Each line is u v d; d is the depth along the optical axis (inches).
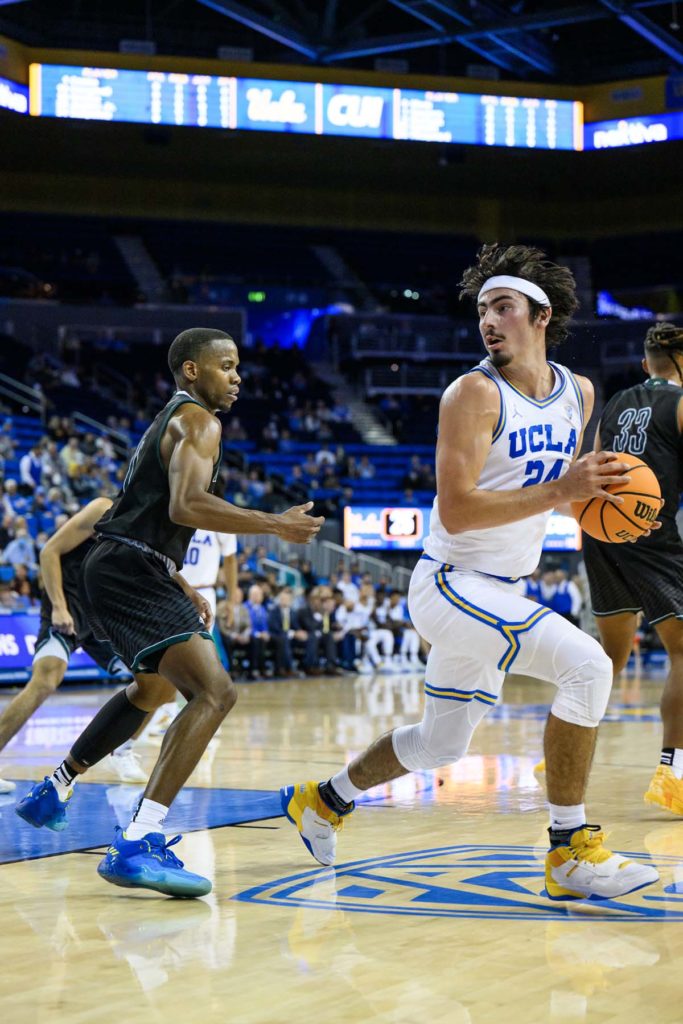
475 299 128.6
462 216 984.9
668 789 165.9
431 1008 82.5
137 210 935.7
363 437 898.7
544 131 833.5
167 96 770.2
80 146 857.5
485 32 704.4
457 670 125.3
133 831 122.1
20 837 157.0
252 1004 83.9
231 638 540.1
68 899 120.8
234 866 135.8
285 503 786.8
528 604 119.8
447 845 146.9
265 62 784.9
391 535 740.0
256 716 348.8
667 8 775.1
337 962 95.2
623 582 182.2
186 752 125.3
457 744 129.3
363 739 281.3
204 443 127.8
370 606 631.8
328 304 984.3
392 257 999.0
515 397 121.3
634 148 864.9
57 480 674.8
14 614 493.7
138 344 909.8
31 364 843.4
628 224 981.2
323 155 887.1
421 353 940.0
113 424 823.1
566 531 724.7
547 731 117.6
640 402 182.7
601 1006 82.7
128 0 775.1
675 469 178.5
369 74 803.4
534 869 132.5
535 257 123.9
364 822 164.7
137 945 101.6
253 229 963.3
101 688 498.0
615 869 114.6
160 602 130.8
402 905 115.8
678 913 111.7
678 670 172.7
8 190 909.2
